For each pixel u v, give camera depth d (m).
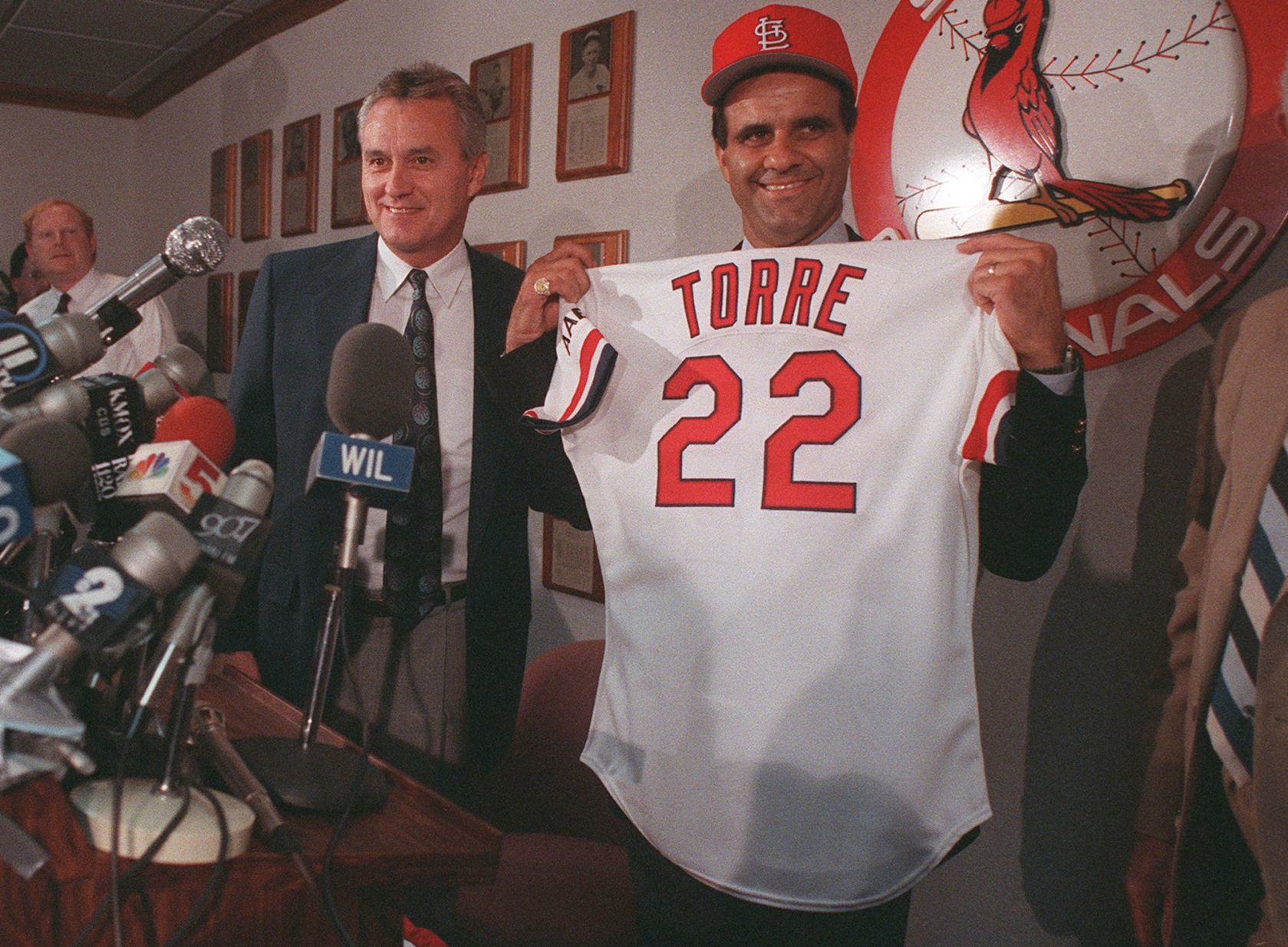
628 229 2.73
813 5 2.29
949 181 2.00
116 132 6.12
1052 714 1.94
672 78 2.59
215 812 0.87
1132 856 1.53
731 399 1.40
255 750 1.07
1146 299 1.76
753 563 1.34
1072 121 1.83
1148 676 1.79
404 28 3.62
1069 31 1.83
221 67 4.98
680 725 1.36
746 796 1.31
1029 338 1.24
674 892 1.38
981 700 2.05
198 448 1.08
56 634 0.79
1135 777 1.82
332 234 4.06
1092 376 1.87
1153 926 1.50
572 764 2.22
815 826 1.29
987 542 1.41
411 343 1.84
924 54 2.03
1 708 0.74
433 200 1.80
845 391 1.36
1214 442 1.43
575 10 2.88
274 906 0.88
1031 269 1.23
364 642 1.78
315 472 1.06
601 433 1.47
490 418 1.85
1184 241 1.71
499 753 1.92
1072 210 1.84
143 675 0.91
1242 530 1.30
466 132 1.84
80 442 0.85
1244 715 1.31
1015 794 2.00
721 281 1.45
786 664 1.31
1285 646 1.19
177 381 1.14
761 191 1.57
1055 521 1.30
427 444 1.81
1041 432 1.24
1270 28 1.61
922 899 2.13
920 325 1.35
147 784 0.92
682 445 1.42
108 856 0.82
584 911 1.88
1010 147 1.91
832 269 1.40
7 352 0.90
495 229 3.22
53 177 5.96
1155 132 1.73
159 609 0.87
